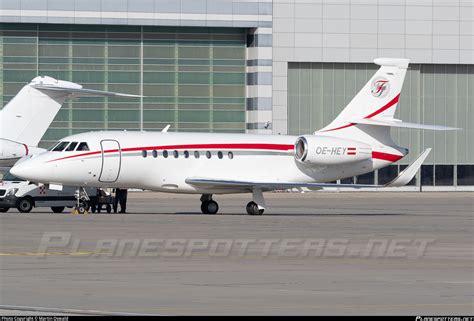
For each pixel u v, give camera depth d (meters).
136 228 85.31
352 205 145.25
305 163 115.44
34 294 46.47
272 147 115.69
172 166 110.62
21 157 115.75
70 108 198.88
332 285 50.62
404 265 60.12
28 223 90.31
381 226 93.38
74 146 106.25
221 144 113.62
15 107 117.44
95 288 48.62
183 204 143.88
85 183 107.12
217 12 199.00
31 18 191.50
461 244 74.88
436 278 53.81
